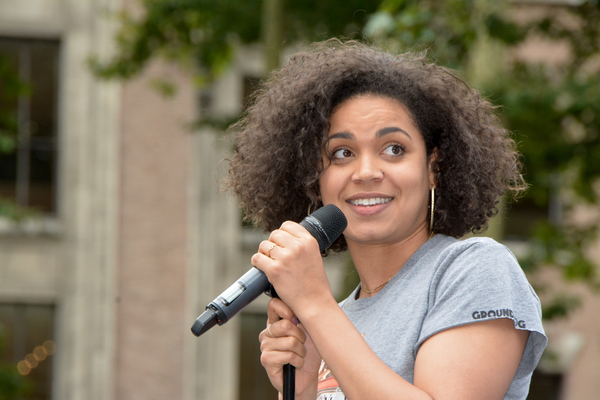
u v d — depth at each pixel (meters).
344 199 3.44
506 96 11.47
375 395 2.71
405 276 3.35
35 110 21.03
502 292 2.91
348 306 3.59
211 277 20.67
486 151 3.71
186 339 20.61
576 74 13.62
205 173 20.75
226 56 15.48
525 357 3.08
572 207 14.73
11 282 20.55
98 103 20.62
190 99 20.70
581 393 19.97
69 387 20.45
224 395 20.62
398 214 3.36
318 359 3.39
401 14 11.27
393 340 3.13
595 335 19.92
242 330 21.00
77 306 20.58
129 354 20.48
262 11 13.96
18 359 20.64
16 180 20.94
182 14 14.30
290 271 2.92
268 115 3.96
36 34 20.80
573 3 13.34
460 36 11.92
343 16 13.73
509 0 12.54
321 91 3.50
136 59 15.16
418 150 3.42
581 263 13.57
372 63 3.57
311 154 3.59
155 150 20.67
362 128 3.39
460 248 3.13
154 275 20.62
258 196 3.98
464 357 2.82
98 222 20.61
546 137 12.74
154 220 20.69
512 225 20.55
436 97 3.55
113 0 20.34
